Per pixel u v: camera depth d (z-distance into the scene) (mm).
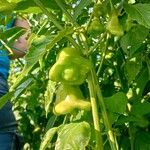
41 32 578
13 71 1110
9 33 537
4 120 773
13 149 784
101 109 419
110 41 552
